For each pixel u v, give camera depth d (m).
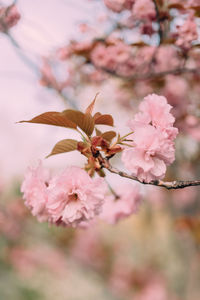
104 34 1.26
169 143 0.75
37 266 3.00
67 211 0.74
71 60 1.34
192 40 1.04
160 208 2.80
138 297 3.02
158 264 3.22
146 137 0.75
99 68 1.28
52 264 2.97
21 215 2.33
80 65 1.35
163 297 2.92
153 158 0.76
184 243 2.55
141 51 1.17
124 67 1.25
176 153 1.44
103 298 3.17
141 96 1.38
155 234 3.33
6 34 1.15
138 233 3.42
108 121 0.77
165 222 3.14
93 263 3.06
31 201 0.79
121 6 1.13
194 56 1.13
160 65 1.20
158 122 0.76
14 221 2.33
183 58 1.15
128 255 3.35
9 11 1.15
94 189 0.74
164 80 1.25
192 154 1.44
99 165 0.77
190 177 1.50
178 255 2.91
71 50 1.29
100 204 0.75
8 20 1.15
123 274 3.13
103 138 0.77
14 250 2.87
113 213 1.00
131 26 1.18
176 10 1.04
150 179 0.75
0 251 2.87
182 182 0.74
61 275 3.16
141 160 0.75
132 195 1.01
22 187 0.81
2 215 2.28
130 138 0.77
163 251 3.18
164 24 1.05
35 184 0.79
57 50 1.29
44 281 3.23
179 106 1.32
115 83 1.42
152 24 1.08
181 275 2.88
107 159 0.76
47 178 0.81
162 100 0.76
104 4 1.16
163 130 0.75
